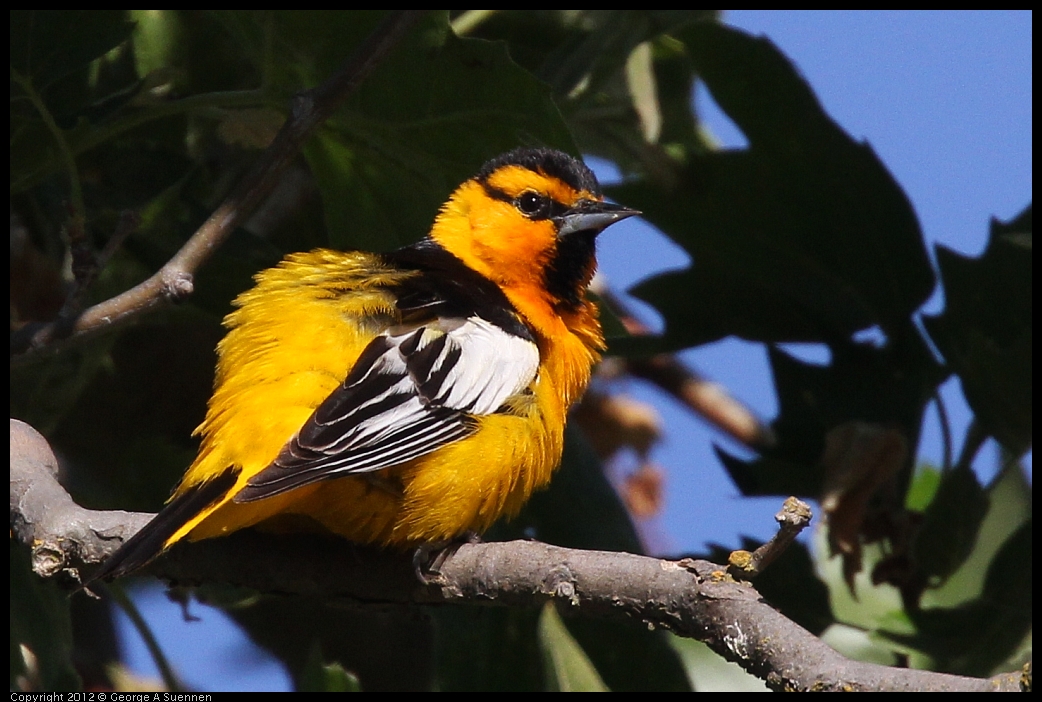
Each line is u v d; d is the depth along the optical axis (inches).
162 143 445.4
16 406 425.1
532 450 350.6
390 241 435.2
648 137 470.3
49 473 331.6
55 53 380.2
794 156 454.0
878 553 443.5
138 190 432.5
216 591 421.4
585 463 438.3
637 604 281.1
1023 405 416.5
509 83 380.5
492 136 393.1
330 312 344.2
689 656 460.1
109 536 313.3
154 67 447.5
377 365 331.0
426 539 331.0
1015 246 430.0
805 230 454.0
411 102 389.7
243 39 404.5
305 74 403.9
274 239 483.5
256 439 315.6
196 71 450.9
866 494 407.8
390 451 322.0
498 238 402.6
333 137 407.5
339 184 422.9
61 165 395.9
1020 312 429.7
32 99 380.2
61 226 430.0
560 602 293.6
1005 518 469.1
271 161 358.0
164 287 349.4
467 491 333.1
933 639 394.0
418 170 411.8
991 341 428.5
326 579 335.9
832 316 454.0
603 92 489.1
